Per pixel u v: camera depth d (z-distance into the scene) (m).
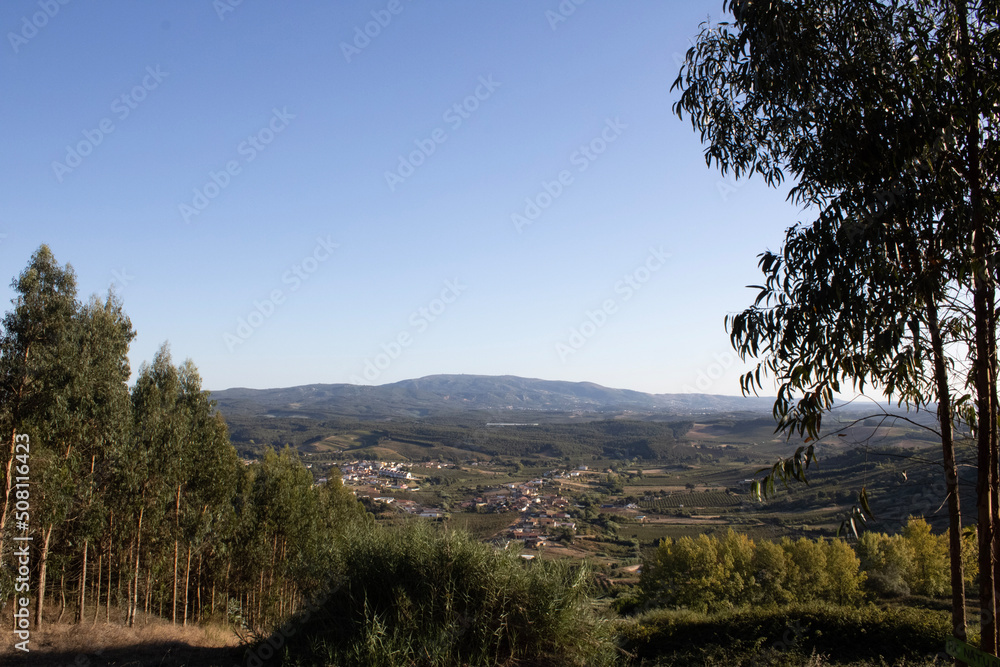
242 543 22.56
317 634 6.73
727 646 8.81
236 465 21.44
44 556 14.64
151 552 18.58
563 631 6.82
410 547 7.29
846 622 9.20
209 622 20.38
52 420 13.58
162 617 21.02
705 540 31.03
